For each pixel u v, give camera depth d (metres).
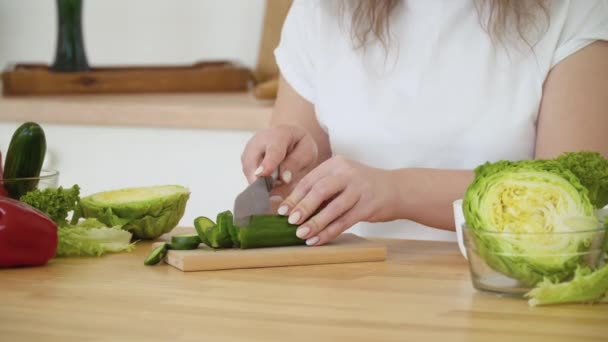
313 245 1.75
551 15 2.06
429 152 2.15
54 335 1.37
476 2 2.12
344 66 2.21
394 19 2.17
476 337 1.37
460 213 1.68
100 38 3.73
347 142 2.20
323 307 1.48
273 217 1.73
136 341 1.36
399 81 2.17
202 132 2.96
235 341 1.36
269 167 1.86
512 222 1.50
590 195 1.56
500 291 1.51
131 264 1.71
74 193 1.80
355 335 1.37
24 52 3.78
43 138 1.80
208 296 1.53
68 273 1.66
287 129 1.95
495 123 2.11
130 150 3.02
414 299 1.51
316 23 2.24
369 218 1.79
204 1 3.65
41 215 1.70
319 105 2.24
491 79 2.11
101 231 1.79
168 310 1.47
